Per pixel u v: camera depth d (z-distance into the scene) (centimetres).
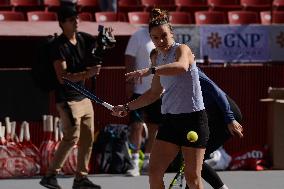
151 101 1708
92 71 2236
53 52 2225
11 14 3944
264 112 2969
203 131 1622
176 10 4462
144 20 4138
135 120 2656
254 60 3231
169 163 1645
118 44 3114
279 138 2845
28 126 2691
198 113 1619
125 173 2722
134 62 2597
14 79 2702
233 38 3216
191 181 1638
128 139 2709
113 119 2845
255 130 2958
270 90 2881
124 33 3041
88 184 2320
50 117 2669
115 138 2720
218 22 4219
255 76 2973
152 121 2594
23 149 2661
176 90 1616
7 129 2650
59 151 2281
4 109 2694
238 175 2716
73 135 2266
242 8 4544
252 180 2597
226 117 1892
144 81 2589
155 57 1697
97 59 2236
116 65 3139
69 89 2250
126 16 4206
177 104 1616
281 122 2838
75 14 2241
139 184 2494
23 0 4300
